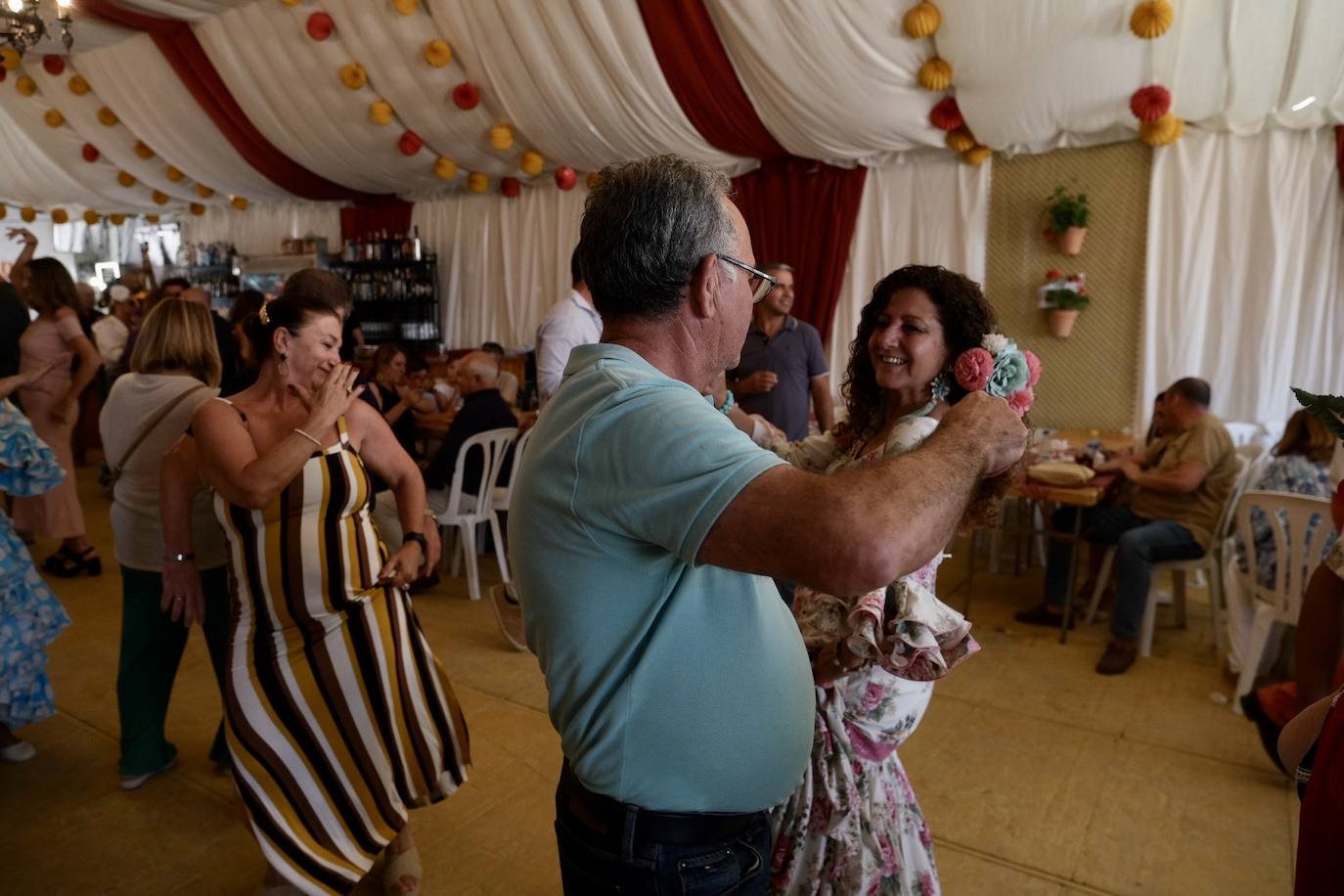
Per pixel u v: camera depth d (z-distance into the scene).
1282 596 2.89
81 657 3.37
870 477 0.75
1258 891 2.02
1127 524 3.63
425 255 8.10
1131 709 2.99
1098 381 5.29
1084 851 2.18
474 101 6.14
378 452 1.99
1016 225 5.41
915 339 1.33
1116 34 4.27
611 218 0.92
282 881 1.84
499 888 2.06
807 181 5.91
